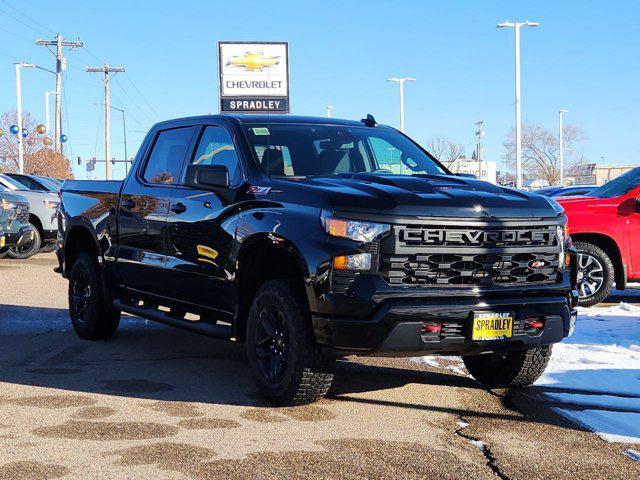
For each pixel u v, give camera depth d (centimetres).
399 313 490
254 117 647
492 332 514
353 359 711
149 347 759
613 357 702
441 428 496
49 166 6088
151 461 423
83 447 446
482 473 413
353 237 495
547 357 584
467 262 515
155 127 734
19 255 1759
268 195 555
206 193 620
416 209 504
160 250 670
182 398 563
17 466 412
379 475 407
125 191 733
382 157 654
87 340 793
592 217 1065
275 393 538
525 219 533
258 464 421
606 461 436
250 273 575
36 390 582
